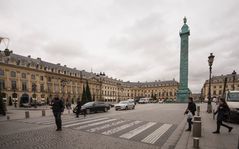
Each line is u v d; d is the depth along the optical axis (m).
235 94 15.55
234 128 11.16
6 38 18.95
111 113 22.89
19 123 14.24
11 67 57.38
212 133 9.64
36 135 9.66
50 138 8.95
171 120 15.44
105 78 112.88
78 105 18.70
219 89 113.19
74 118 17.48
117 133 10.12
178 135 9.62
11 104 55.81
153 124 13.24
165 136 9.40
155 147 7.46
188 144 7.57
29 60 67.00
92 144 7.85
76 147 7.43
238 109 13.34
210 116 17.69
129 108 30.25
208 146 7.27
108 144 7.85
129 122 14.30
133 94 140.62
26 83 61.88
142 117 17.81
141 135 9.62
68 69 86.56
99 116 19.19
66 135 9.62
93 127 12.06
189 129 10.40
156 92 133.38
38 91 65.62
